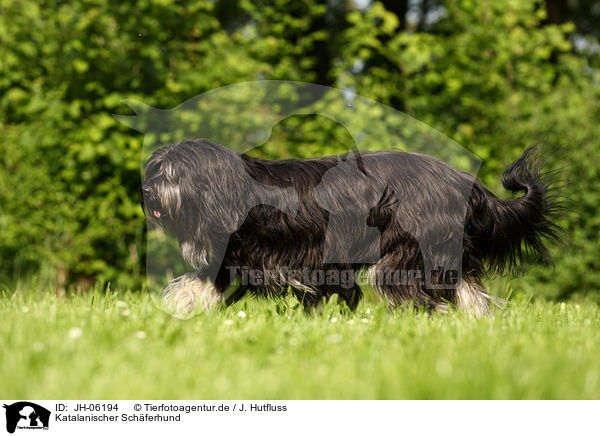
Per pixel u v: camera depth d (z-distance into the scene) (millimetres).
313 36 11859
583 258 10656
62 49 10562
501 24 11219
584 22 19703
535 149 7039
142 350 4805
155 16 10648
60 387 3975
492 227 6730
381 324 5773
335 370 4309
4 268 11047
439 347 5012
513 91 11219
